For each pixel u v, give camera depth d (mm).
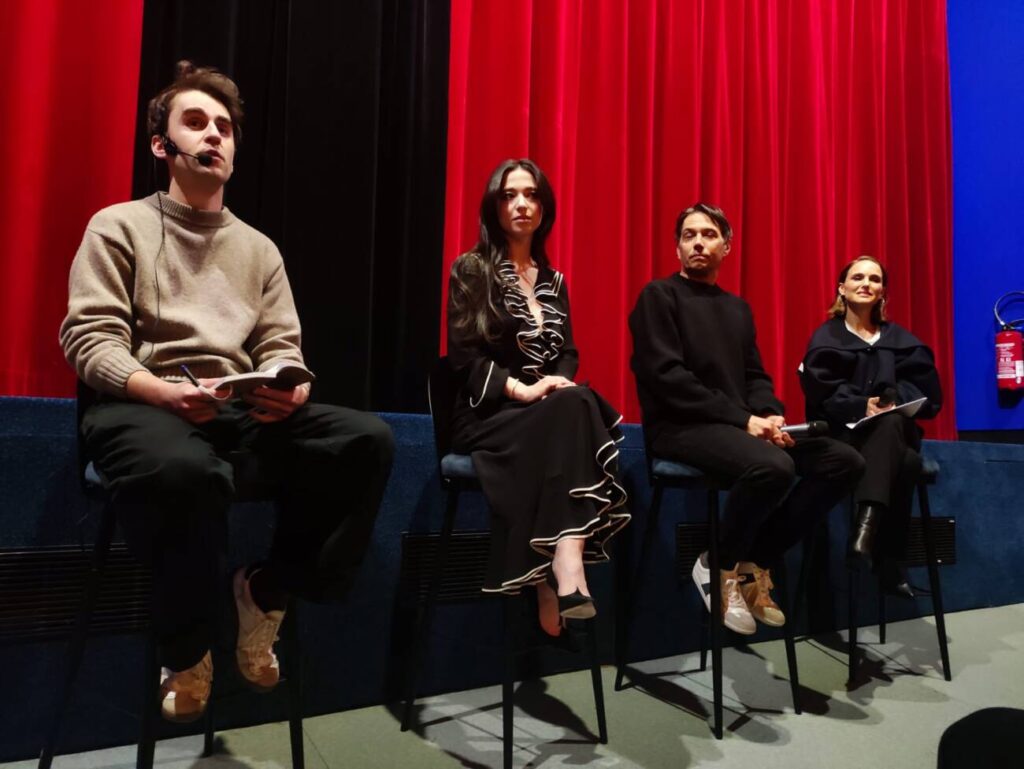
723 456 1508
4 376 1633
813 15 3152
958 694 1745
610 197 2607
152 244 1177
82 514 1288
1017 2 3648
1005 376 3455
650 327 1726
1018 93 3584
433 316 2225
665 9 2838
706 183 2873
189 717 1021
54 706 1248
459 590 1646
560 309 1652
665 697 1646
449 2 2334
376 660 1541
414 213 2244
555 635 1477
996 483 2793
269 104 2029
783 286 3029
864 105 3332
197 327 1172
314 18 2057
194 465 918
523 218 1607
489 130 2404
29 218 1674
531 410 1325
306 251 1996
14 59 1686
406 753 1307
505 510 1272
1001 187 3605
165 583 937
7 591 1225
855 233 3254
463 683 1646
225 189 1945
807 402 2117
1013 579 2799
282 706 1434
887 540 1999
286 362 1028
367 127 2098
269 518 1452
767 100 3014
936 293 3508
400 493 1597
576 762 1294
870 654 2049
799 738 1442
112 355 1032
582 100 2654
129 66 1786
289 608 1127
